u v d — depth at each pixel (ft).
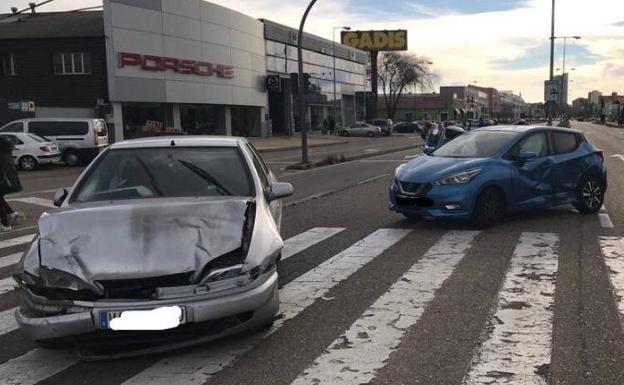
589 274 21.72
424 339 15.83
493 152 31.63
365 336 16.12
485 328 16.52
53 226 15.67
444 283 20.97
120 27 112.88
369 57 288.71
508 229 30.27
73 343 13.96
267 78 167.02
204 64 135.54
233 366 14.38
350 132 201.16
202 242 14.65
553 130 33.71
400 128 251.60
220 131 149.28
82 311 13.51
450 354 14.83
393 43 283.38
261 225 16.10
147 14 118.62
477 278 21.48
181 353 15.23
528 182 31.58
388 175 62.69
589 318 17.16
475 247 26.35
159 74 122.11
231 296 13.99
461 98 441.68
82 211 16.39
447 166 30.50
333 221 34.40
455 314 17.71
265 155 104.68
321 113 217.77
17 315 14.60
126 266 13.85
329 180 59.06
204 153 19.94
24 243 31.42
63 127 85.05
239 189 18.57
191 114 138.82
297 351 15.20
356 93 250.98
